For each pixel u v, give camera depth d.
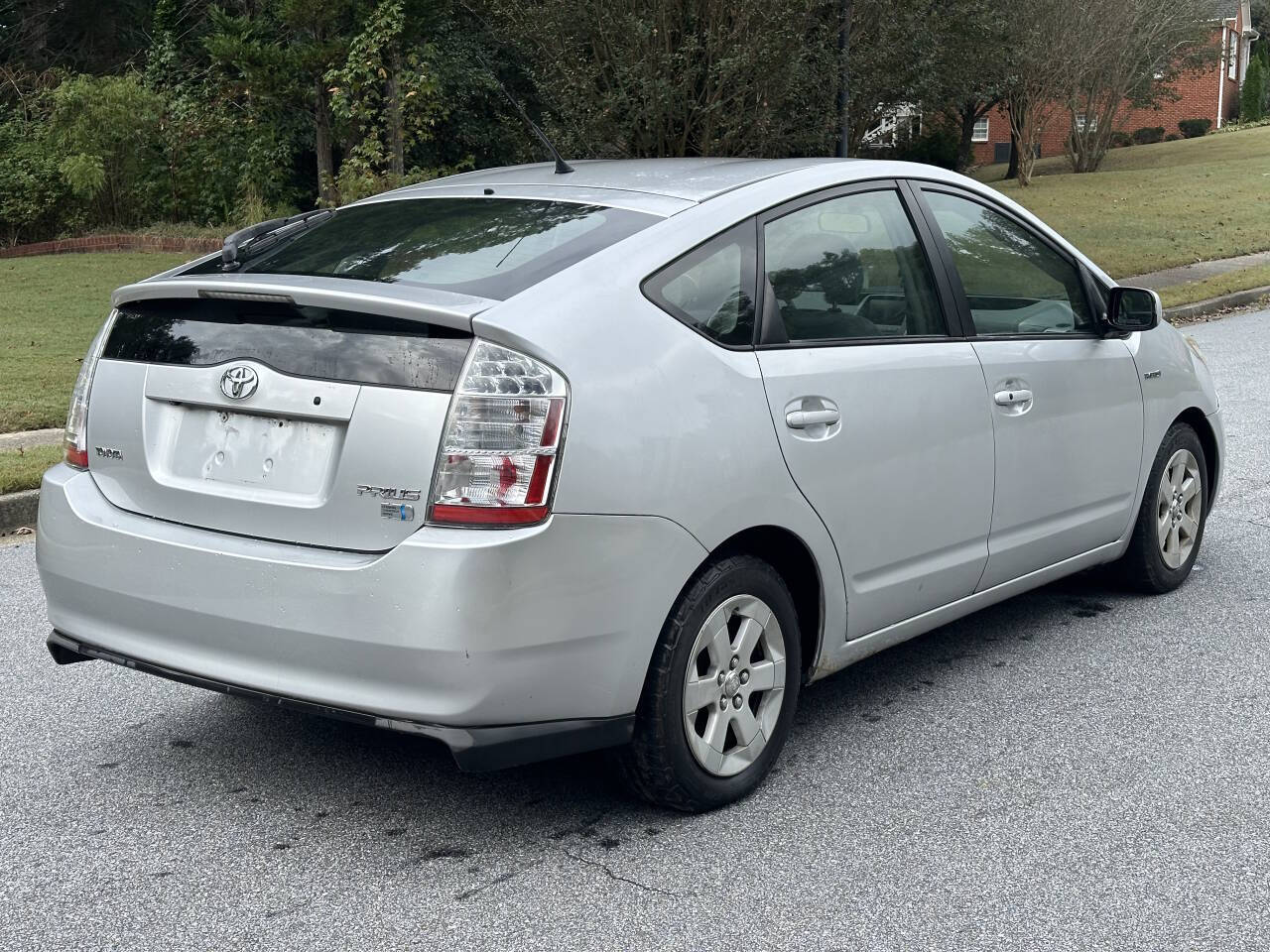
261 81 19.55
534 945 2.93
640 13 15.57
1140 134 56.00
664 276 3.46
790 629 3.72
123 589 3.45
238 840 3.46
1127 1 35.50
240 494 3.31
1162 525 5.45
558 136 16.31
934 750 4.03
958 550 4.26
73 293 16.83
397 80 19.25
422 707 3.06
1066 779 3.80
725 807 3.63
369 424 3.12
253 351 3.32
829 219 3.97
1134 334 5.15
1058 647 4.97
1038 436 4.52
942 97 21.61
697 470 3.32
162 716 4.36
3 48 31.48
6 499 6.92
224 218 23.38
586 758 3.98
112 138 23.02
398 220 3.84
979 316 4.38
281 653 3.20
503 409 3.04
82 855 3.38
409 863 3.32
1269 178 33.56
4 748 4.09
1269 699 4.43
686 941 2.94
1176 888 3.17
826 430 3.71
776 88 15.63
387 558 3.05
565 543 3.08
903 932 2.97
